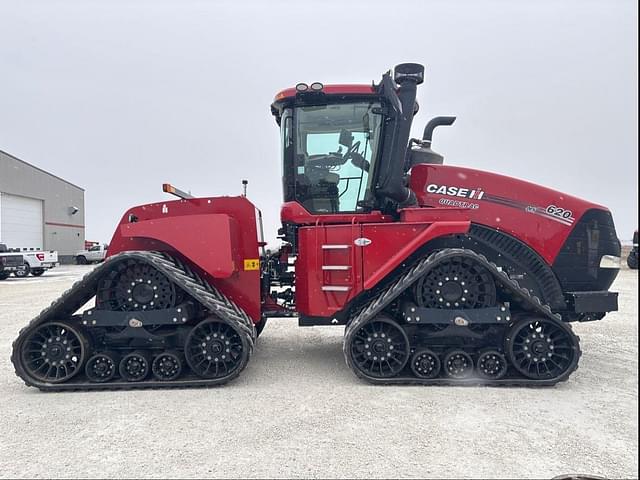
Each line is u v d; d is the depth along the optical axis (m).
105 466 2.57
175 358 3.99
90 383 3.92
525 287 4.38
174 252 4.38
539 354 3.90
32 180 30.36
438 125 5.27
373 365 4.04
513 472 2.47
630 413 3.30
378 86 4.39
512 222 4.38
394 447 2.77
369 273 4.16
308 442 2.84
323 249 4.24
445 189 4.48
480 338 4.04
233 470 2.52
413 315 3.95
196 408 3.44
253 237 4.39
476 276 4.01
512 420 3.17
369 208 4.66
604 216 4.46
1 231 27.52
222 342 4.00
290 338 6.19
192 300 4.16
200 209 4.38
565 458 2.62
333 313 4.22
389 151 4.50
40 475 2.48
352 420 3.18
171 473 2.49
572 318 4.55
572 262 4.38
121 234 4.27
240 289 4.38
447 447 2.76
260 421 3.18
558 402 3.53
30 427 3.12
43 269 20.70
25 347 3.92
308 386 3.96
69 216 35.34
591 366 4.61
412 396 3.67
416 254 4.32
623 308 8.66
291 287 5.38
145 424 3.15
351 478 2.42
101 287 4.05
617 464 2.55
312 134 4.68
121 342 4.10
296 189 4.70
